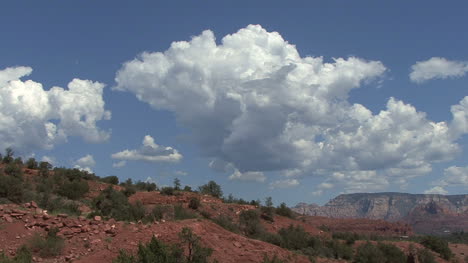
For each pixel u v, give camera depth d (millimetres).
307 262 37094
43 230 31875
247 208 70250
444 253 78438
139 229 33625
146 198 65125
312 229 75062
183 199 64875
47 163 72688
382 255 60125
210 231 36375
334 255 57156
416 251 70312
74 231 31922
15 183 44812
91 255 29156
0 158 72438
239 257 32719
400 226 167625
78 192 59125
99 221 34219
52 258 28766
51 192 56031
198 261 26500
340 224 166125
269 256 34375
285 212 78688
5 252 28297
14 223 31812
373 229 164375
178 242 31016
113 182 77688
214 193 85688
